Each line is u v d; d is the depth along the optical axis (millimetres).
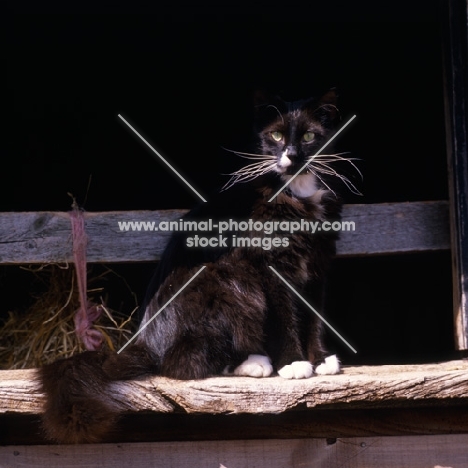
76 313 2254
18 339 2387
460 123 2182
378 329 2795
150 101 2822
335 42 2715
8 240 2262
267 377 2080
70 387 1984
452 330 2701
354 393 1989
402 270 2789
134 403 1991
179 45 2738
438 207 2305
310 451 2037
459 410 2053
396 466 2037
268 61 2771
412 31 2654
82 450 2025
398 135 2758
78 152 2816
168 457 2027
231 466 2029
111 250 2289
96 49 2738
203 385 1995
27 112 2797
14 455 2023
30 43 2691
